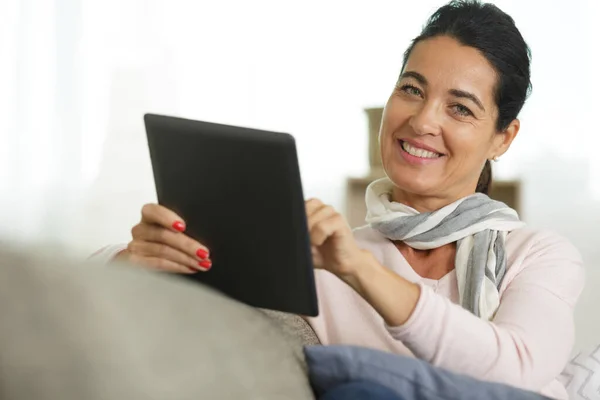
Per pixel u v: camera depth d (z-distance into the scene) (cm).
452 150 153
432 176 155
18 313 62
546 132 483
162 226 121
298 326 147
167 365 66
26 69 574
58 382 61
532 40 484
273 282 112
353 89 540
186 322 71
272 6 552
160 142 117
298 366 88
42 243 70
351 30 538
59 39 573
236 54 559
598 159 475
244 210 110
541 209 482
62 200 570
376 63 534
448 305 121
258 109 558
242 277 115
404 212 162
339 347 97
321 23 542
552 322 137
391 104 158
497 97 154
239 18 557
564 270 148
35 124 575
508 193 476
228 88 562
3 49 575
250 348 77
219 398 69
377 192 172
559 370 135
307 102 549
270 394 76
